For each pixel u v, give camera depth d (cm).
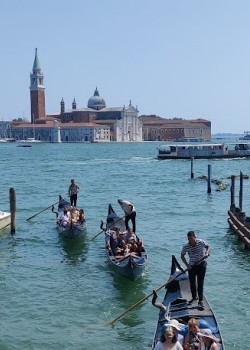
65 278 2023
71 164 9656
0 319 1596
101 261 2280
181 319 1380
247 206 3981
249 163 8962
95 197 4750
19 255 2400
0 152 15500
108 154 13575
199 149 9856
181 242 2661
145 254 2122
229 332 1484
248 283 1930
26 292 1848
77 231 2658
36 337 1470
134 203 4288
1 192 5103
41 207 4003
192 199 4506
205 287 1878
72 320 1594
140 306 1714
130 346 1419
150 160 10444
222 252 2414
